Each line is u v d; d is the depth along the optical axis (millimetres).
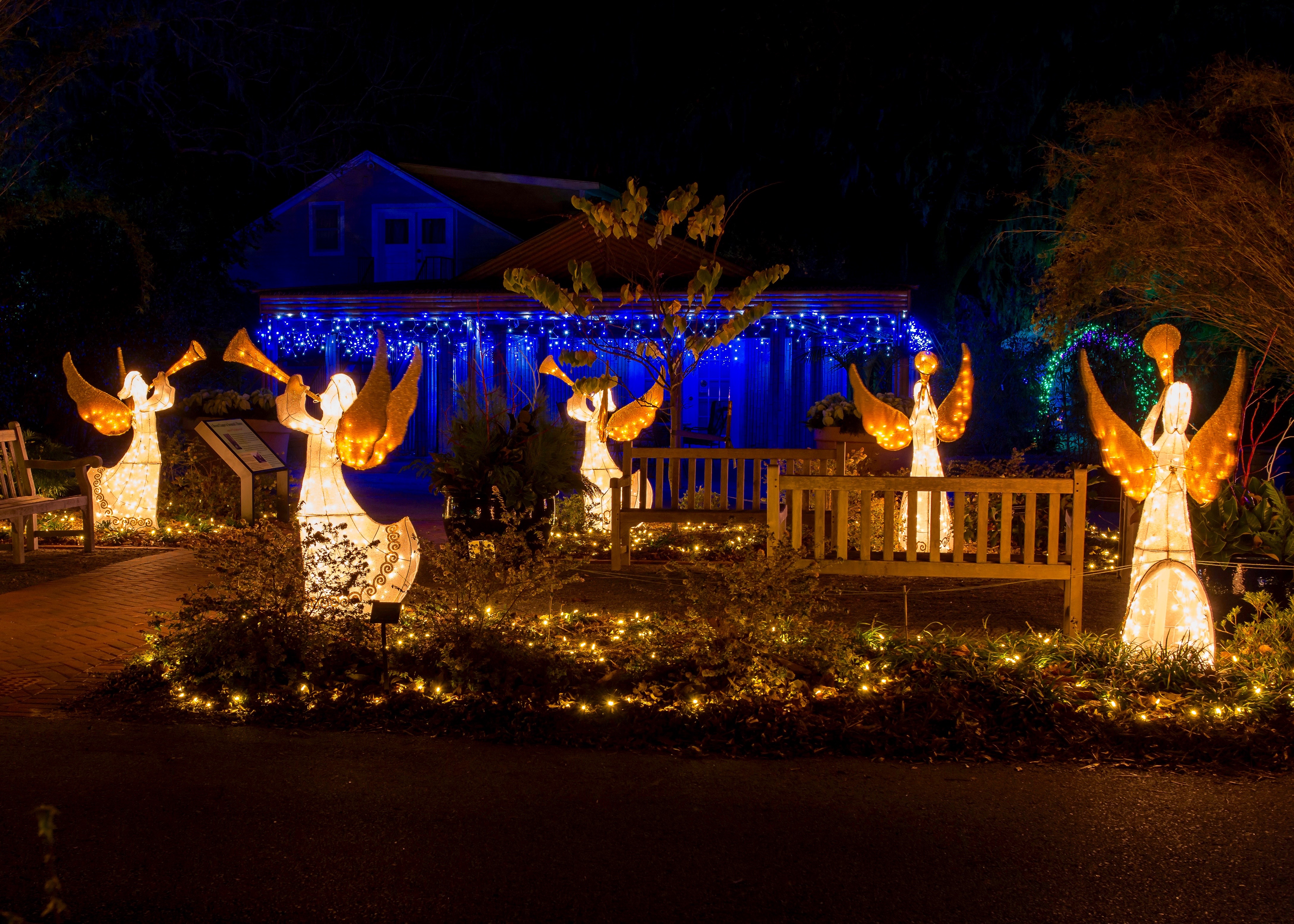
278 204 26906
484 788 4383
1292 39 25047
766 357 21672
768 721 5047
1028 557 6617
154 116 25984
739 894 3506
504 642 5750
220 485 12289
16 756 4680
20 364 16719
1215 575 6770
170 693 5535
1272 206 7930
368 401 6551
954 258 31375
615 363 21875
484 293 19781
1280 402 9523
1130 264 9352
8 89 19016
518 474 8812
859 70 28656
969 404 9359
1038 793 4379
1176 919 3379
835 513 8727
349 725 5117
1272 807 4254
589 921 3332
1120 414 20625
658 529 10539
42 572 9039
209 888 3514
